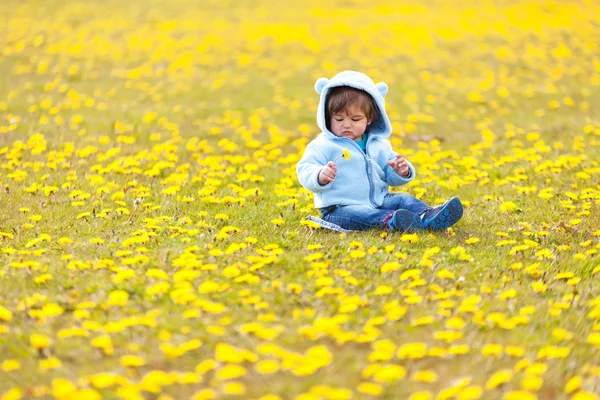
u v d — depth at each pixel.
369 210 6.67
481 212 7.33
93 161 9.31
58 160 9.07
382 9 24.31
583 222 6.97
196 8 24.28
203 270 5.49
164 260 5.71
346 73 7.14
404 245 6.18
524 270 5.66
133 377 4.06
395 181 7.14
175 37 19.39
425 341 4.53
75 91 13.91
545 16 22.12
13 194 7.75
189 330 4.52
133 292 5.14
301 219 6.90
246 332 4.47
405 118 12.43
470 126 11.93
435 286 5.20
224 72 15.70
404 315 4.86
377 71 16.06
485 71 16.05
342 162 6.93
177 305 4.90
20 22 21.47
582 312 4.93
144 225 6.63
